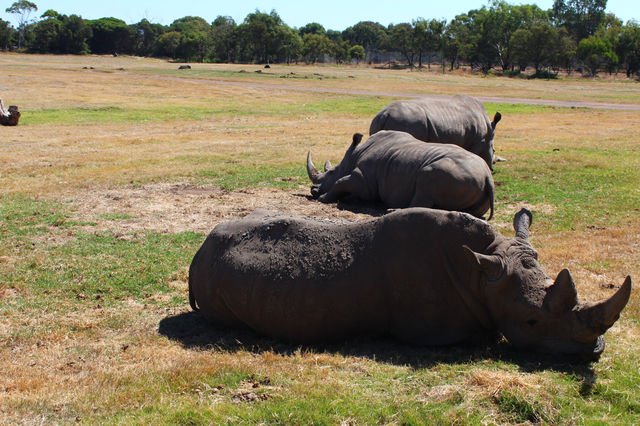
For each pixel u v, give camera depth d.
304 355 5.58
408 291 5.67
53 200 11.95
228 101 37.06
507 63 110.06
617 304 4.89
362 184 11.45
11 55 106.50
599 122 28.33
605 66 100.44
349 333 5.88
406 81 63.84
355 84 56.94
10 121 23.52
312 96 42.22
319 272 5.79
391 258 5.70
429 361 5.38
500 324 5.56
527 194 12.70
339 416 4.42
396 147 11.23
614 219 10.73
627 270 8.02
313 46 133.75
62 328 6.28
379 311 5.78
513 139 21.70
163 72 68.06
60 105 31.14
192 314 6.77
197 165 15.88
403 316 5.74
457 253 5.60
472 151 14.72
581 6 135.00
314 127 25.48
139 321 6.53
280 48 130.62
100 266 8.20
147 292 7.39
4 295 7.16
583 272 7.96
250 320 6.06
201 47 136.75
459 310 5.64
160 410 4.53
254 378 5.05
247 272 5.98
